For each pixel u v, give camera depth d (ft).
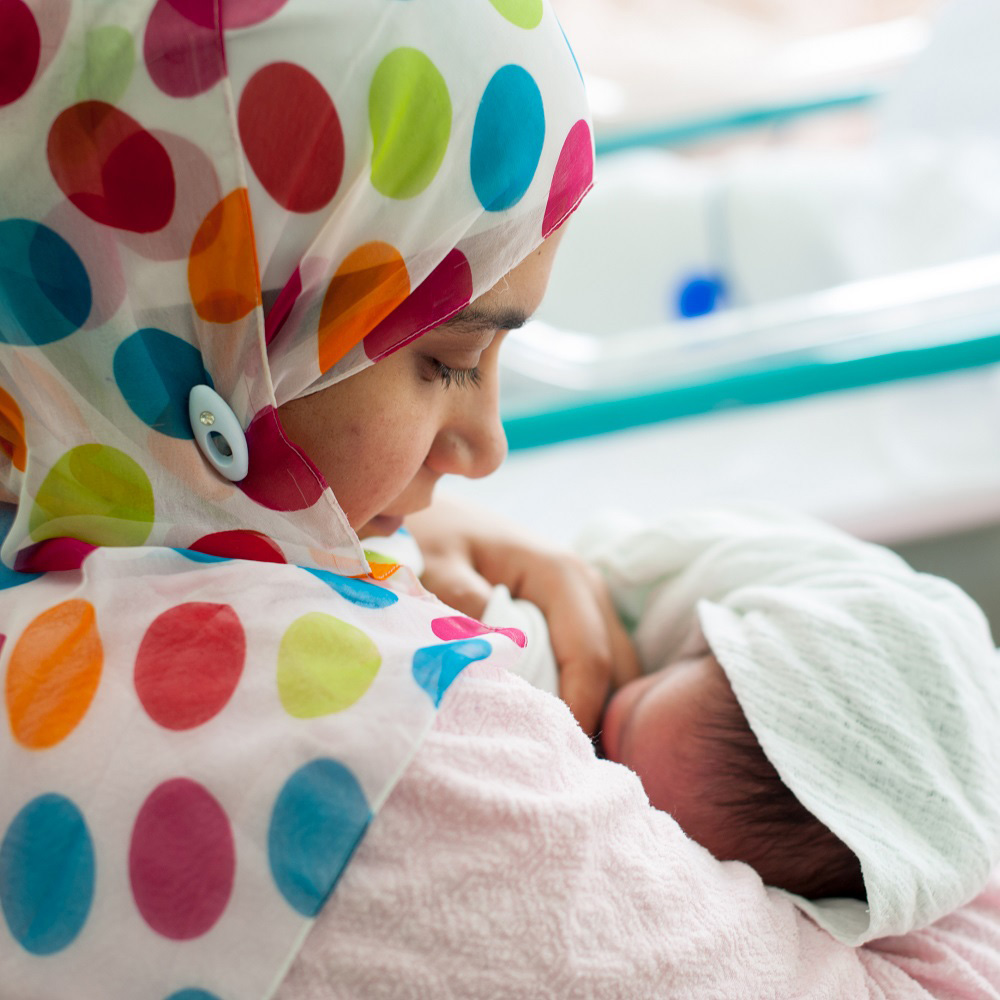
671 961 1.71
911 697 2.44
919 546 4.62
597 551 3.48
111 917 1.47
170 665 1.58
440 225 1.65
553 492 4.95
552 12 1.81
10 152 1.52
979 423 4.94
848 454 4.99
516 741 1.67
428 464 2.11
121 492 1.72
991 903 2.46
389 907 1.49
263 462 1.71
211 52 1.47
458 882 1.52
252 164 1.54
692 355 4.54
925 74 5.60
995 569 4.61
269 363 1.69
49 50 1.48
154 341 1.62
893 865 2.12
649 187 6.25
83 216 1.55
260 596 1.65
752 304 6.17
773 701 2.45
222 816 1.48
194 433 1.68
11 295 1.57
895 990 2.18
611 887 1.68
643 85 6.66
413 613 1.79
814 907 2.24
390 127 1.56
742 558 3.08
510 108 1.66
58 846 1.49
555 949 1.56
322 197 1.57
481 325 1.84
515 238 1.75
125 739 1.53
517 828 1.56
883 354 4.40
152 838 1.48
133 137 1.51
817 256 6.09
